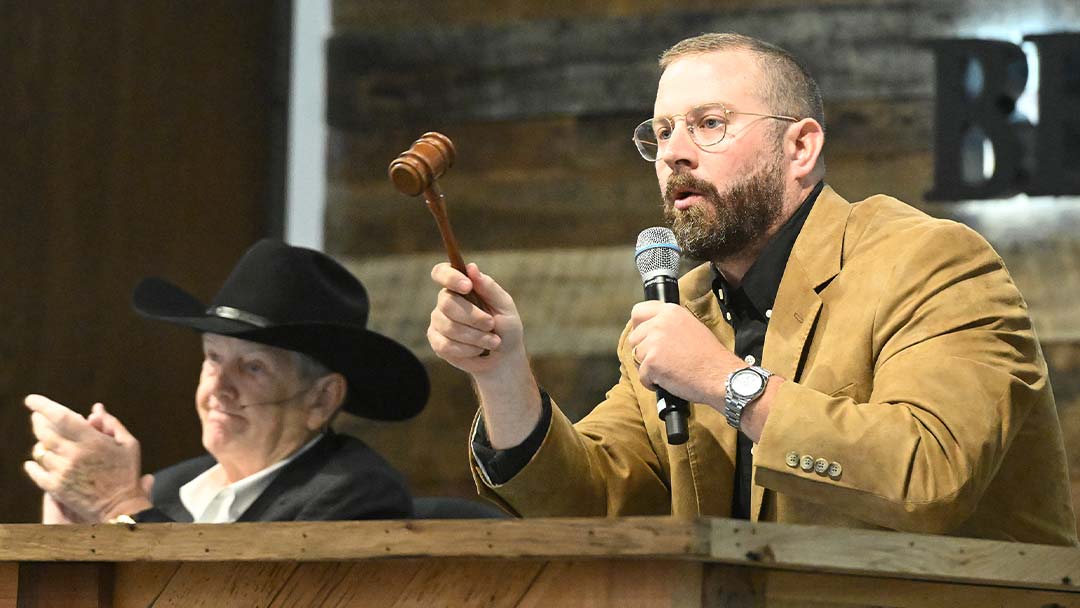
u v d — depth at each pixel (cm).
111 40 1289
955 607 426
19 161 1226
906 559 398
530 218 1252
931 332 519
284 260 889
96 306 1255
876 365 532
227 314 865
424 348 1253
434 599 400
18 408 1202
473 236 1259
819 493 480
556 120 1259
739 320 604
